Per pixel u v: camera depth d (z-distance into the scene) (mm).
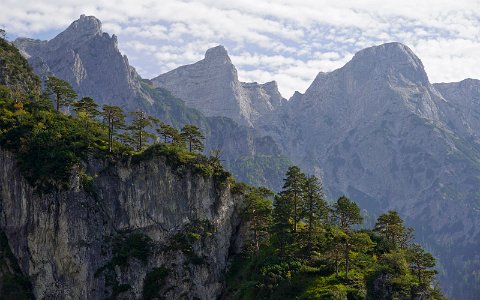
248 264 175625
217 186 186125
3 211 173625
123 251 172000
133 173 180375
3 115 182625
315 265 159750
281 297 152000
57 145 175625
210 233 179250
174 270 172250
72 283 167125
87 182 173625
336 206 175500
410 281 150750
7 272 167750
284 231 170750
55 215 168875
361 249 160000
